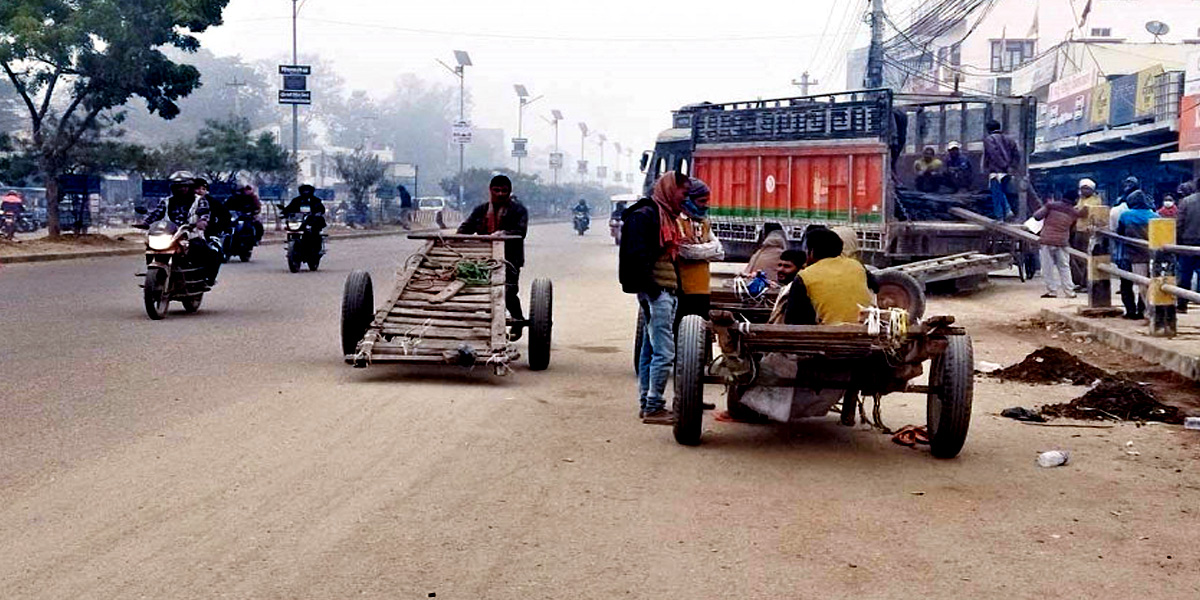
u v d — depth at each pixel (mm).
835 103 21578
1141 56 40719
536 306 11359
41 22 29500
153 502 6273
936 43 55469
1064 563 5570
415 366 11406
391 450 7676
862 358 7758
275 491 6559
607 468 7316
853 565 5492
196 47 31625
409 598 4938
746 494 6754
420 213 64125
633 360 12000
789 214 22766
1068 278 19578
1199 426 8930
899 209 21594
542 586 5125
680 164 26688
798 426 8805
